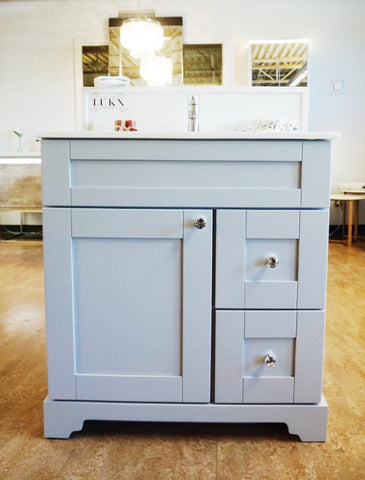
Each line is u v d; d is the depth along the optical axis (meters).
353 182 5.37
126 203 1.11
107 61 5.38
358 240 5.06
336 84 5.28
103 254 1.13
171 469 1.05
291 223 1.10
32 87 5.46
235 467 1.06
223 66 5.31
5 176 5.15
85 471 1.05
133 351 1.16
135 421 1.27
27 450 1.13
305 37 5.25
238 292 1.13
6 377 1.56
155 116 1.86
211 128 1.86
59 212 1.12
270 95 1.84
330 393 1.44
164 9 5.30
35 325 2.14
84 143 1.10
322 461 1.09
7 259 3.89
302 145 1.08
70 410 1.18
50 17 5.36
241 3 5.23
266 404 1.17
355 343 1.91
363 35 5.20
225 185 1.10
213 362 1.16
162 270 1.13
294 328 1.13
